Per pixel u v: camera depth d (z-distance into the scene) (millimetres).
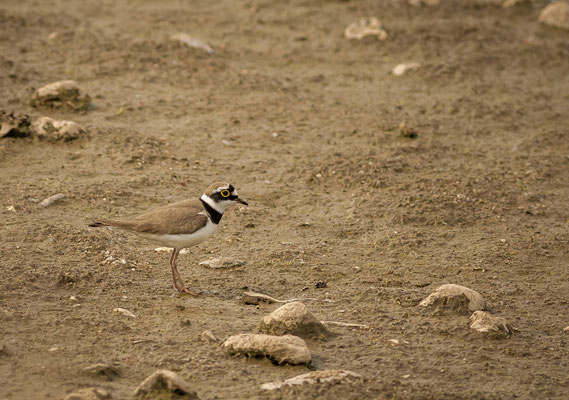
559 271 12047
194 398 7844
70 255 11398
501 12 28953
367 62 23812
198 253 12234
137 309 10047
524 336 9953
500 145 17844
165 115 18406
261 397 7988
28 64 21000
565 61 24469
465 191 14930
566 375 8992
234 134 17641
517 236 13258
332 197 14773
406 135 17797
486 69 23500
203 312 10125
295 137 17688
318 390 8102
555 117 19797
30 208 12891
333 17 27719
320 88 21359
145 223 10250
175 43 23297
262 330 9586
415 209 14062
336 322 10031
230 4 29500
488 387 8609
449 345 9625
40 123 16266
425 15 28016
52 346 8828
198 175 15234
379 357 9164
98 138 16438
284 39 25656
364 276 11695
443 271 11930
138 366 8578
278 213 14008
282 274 11625
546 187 15586
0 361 8383
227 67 22297
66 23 25281
